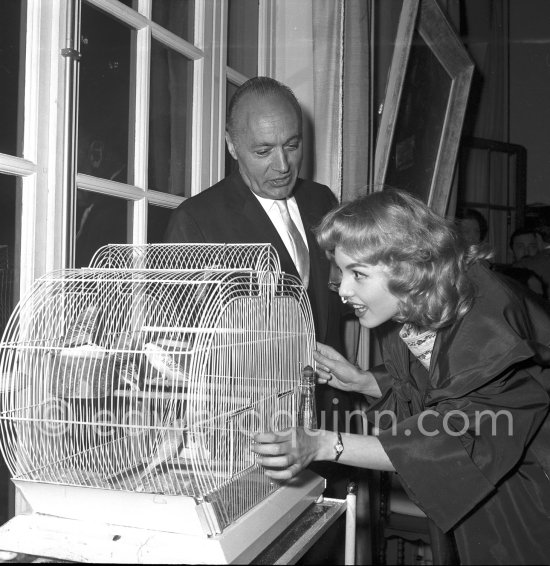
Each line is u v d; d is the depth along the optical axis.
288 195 1.65
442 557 1.34
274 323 1.25
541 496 1.19
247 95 1.58
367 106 2.13
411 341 1.29
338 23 2.08
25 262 1.35
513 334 1.15
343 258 1.19
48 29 1.40
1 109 1.33
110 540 1.00
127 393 1.12
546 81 3.54
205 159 2.00
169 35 1.82
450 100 2.76
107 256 1.56
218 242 1.59
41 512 1.08
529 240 3.25
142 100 1.71
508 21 3.55
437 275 1.16
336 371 1.48
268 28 2.40
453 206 3.10
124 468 1.11
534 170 3.47
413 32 2.42
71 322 1.20
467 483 1.10
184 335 1.14
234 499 1.06
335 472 1.93
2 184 1.33
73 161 1.40
